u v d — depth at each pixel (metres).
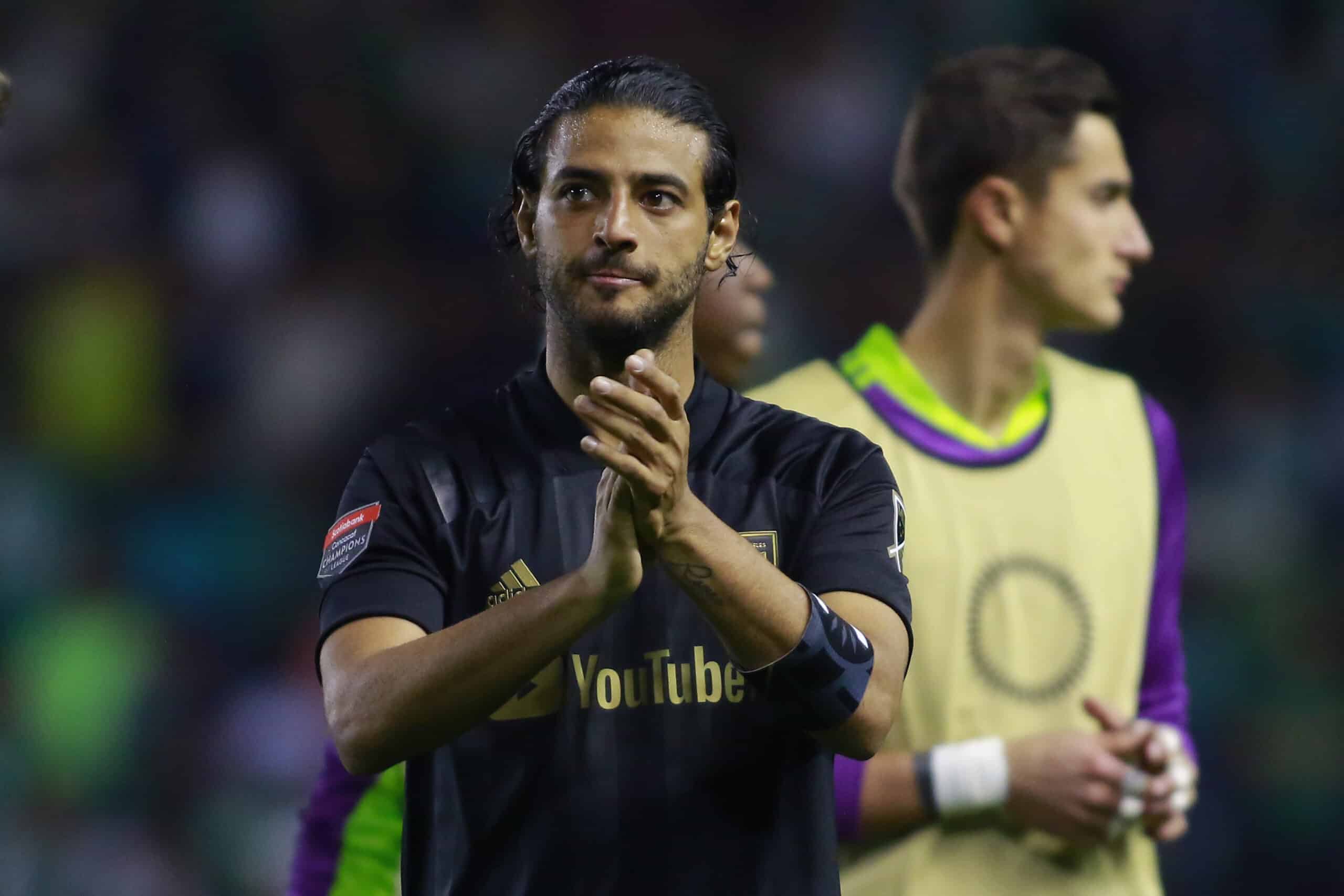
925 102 11.96
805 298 29.67
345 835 10.56
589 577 6.39
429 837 7.18
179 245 28.56
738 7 32.03
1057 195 11.48
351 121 29.94
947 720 11.02
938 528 11.23
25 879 22.81
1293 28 32.97
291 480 26.98
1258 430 28.27
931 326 11.71
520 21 31.61
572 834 6.95
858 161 31.30
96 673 24.33
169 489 26.73
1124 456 11.83
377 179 29.69
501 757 7.02
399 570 7.06
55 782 23.56
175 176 29.03
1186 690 12.20
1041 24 32.59
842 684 6.66
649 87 7.04
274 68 30.06
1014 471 11.44
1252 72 32.66
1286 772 24.11
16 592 25.06
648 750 7.01
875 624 7.04
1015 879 10.88
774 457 7.41
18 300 27.92
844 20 32.28
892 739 10.99
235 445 27.19
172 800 23.80
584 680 7.05
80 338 27.42
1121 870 11.25
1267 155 32.00
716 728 7.04
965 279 11.64
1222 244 31.06
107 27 29.92
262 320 28.11
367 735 6.61
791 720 7.07
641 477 6.21
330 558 7.21
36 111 29.22
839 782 10.73
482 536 7.19
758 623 6.50
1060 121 11.49
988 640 11.16
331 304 28.39
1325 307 30.11
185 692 24.70
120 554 25.89
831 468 7.39
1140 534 11.73
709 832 6.96
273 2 30.41
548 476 7.27
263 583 26.02
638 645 7.09
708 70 31.66
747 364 11.48
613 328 6.95
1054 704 11.23
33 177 28.83
